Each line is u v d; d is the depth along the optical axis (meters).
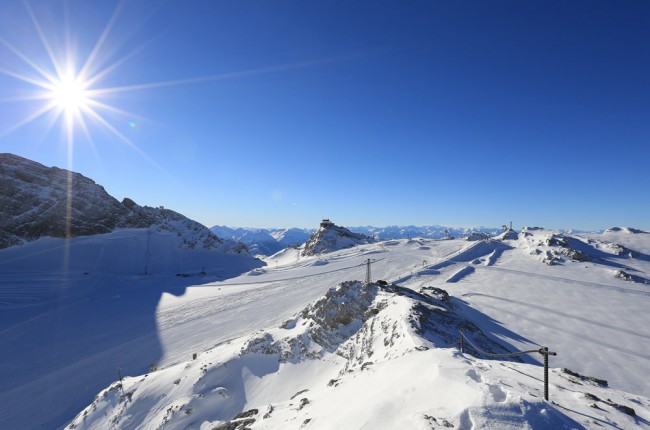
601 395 11.80
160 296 93.06
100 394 34.12
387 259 114.12
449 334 30.44
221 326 61.84
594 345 44.66
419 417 8.15
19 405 39.59
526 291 70.94
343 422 9.87
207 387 31.77
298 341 36.69
